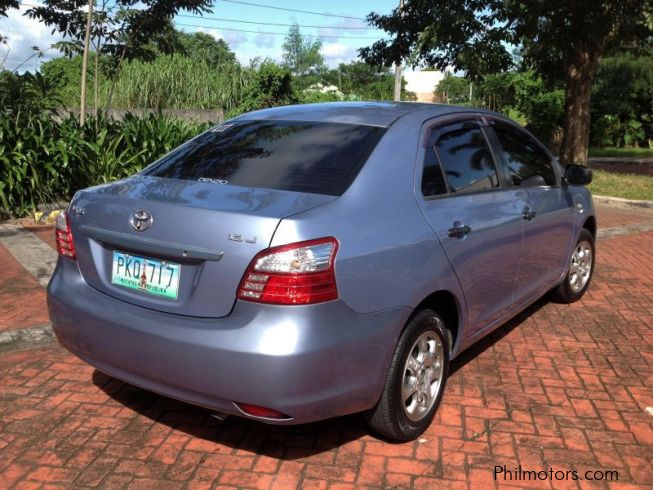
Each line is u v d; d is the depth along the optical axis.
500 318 4.15
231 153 3.48
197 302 2.79
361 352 2.83
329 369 2.72
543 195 4.60
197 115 16.11
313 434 3.35
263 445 3.25
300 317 2.64
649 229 9.23
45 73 11.64
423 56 12.59
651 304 5.65
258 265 2.64
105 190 3.26
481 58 11.58
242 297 2.68
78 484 2.90
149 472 3.00
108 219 3.06
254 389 2.65
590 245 5.68
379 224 2.98
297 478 2.98
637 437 3.39
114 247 3.07
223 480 2.95
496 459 3.16
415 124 3.56
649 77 22.91
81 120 10.39
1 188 8.38
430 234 3.23
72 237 3.24
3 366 4.08
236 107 20.27
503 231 3.91
